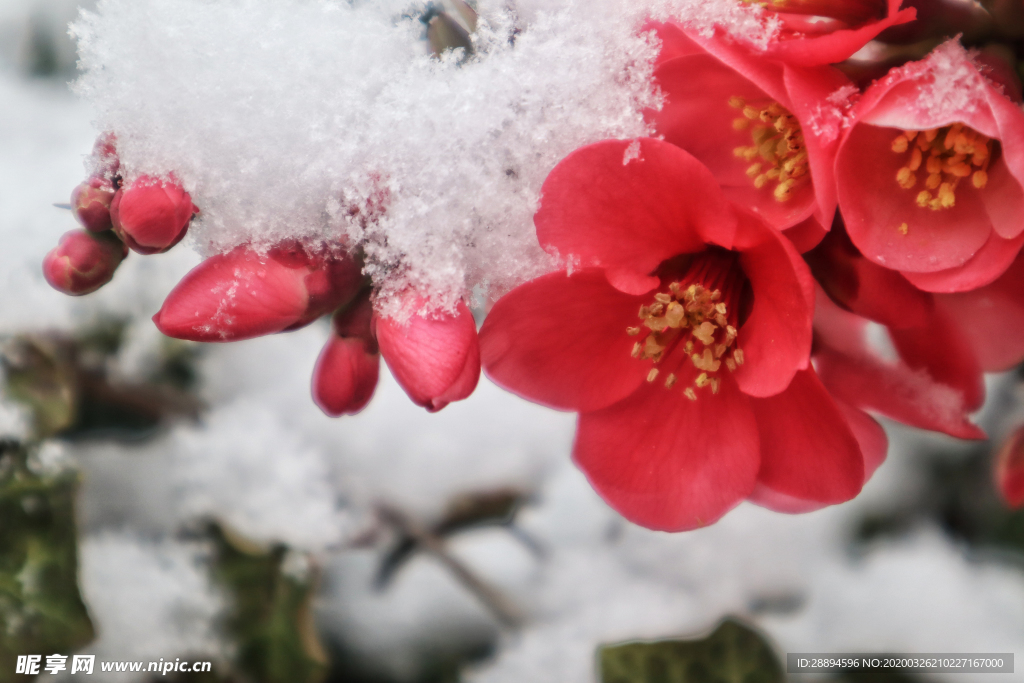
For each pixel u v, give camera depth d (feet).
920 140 0.69
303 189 0.68
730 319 0.73
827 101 0.67
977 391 0.75
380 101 0.69
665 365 0.74
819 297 0.75
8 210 0.88
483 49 0.70
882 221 0.69
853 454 0.70
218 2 0.69
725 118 0.72
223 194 0.68
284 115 0.68
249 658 0.87
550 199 0.68
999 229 0.68
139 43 0.68
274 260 0.69
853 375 0.75
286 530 0.87
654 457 0.73
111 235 0.70
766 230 0.68
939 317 0.74
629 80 0.70
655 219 0.70
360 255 0.70
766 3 0.70
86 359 0.88
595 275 0.71
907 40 0.69
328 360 0.71
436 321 0.68
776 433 0.72
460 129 0.69
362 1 0.70
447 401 0.67
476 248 0.70
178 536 0.88
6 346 0.86
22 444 0.84
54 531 0.83
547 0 0.70
